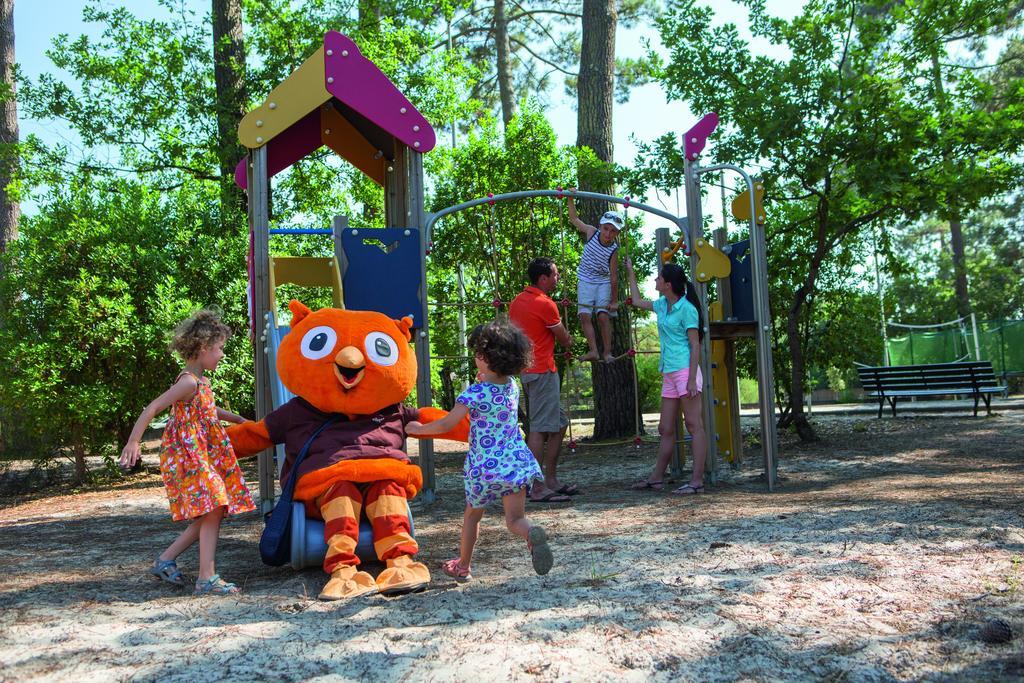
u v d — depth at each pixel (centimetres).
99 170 1480
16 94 1591
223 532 648
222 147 1405
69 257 1099
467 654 326
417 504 750
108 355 1068
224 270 1198
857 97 1052
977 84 1139
